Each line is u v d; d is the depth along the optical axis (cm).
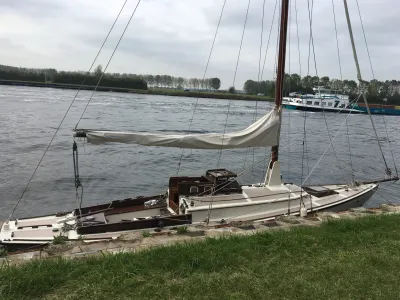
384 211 848
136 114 5456
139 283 420
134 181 1980
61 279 420
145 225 821
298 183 2005
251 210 901
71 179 1920
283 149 3111
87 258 488
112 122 4381
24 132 3328
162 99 10481
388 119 7262
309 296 408
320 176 2198
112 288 405
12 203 1515
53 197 1619
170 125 4356
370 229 647
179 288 411
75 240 633
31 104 5822
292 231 627
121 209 953
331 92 7469
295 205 964
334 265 482
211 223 812
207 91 13450
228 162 2569
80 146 2880
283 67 984
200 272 453
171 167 2373
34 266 448
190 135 855
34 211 1435
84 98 8144
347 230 636
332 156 2881
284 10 991
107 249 547
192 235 636
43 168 2112
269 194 959
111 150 2845
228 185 938
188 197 891
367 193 1170
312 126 5034
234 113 6662
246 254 510
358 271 470
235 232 645
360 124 5738
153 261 471
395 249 548
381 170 2439
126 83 12644
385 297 409
